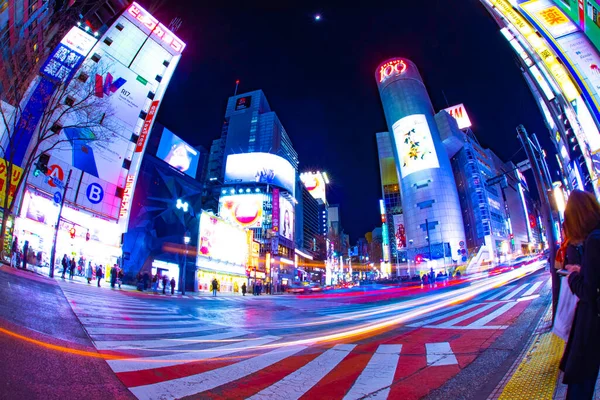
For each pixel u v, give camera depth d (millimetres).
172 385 3590
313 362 4910
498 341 5422
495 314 8891
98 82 31547
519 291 14898
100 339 5609
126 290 22922
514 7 17594
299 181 132000
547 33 15961
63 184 28078
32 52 21391
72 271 21844
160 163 40969
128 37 40688
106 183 32969
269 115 122250
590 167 15117
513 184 125312
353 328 8875
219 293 38812
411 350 5473
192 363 4684
